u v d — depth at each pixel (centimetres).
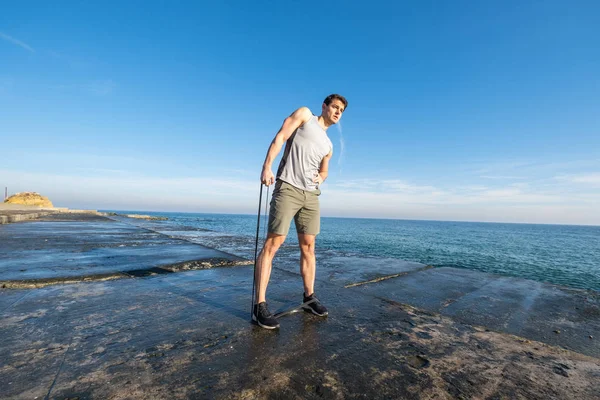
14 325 191
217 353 162
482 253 1878
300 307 239
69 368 140
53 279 306
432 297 303
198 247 594
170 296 269
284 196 219
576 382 150
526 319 245
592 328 229
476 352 180
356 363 158
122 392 122
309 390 131
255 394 126
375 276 384
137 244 620
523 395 136
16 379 129
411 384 140
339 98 241
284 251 586
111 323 201
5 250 480
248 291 294
